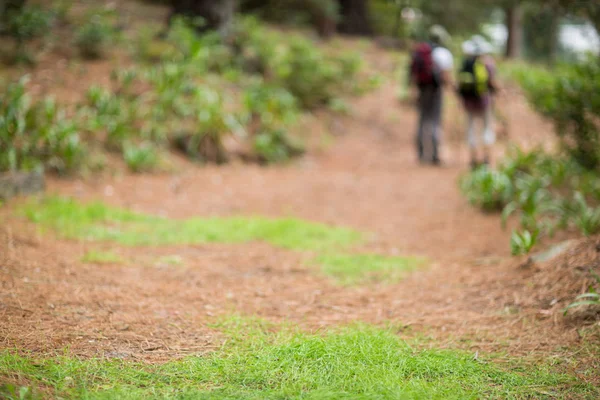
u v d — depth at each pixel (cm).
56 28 1246
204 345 344
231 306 420
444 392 285
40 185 693
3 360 288
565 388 294
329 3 2027
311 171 1075
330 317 406
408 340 362
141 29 1344
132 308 396
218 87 1181
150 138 979
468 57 999
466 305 429
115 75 1032
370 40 2233
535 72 1755
